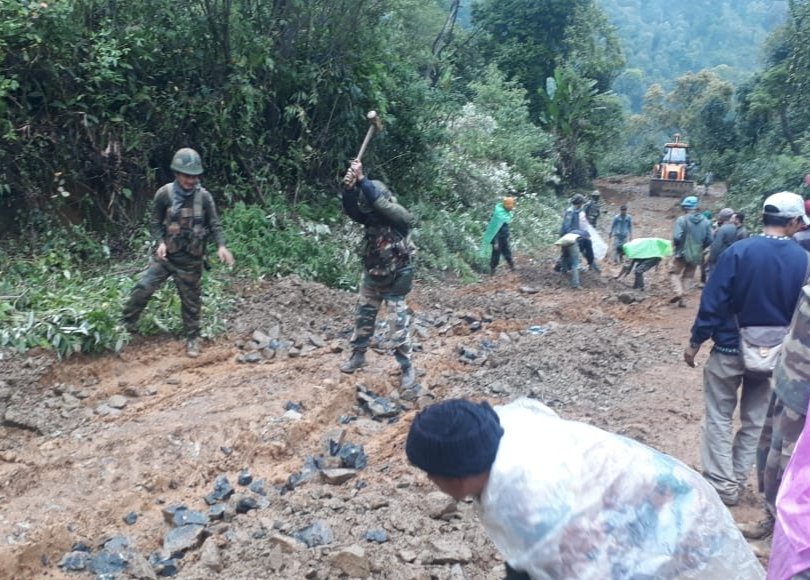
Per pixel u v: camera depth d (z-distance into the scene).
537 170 21.84
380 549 4.04
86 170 9.55
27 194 8.89
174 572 3.94
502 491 2.00
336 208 11.91
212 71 10.53
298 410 6.04
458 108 19.66
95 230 9.61
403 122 13.53
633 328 9.56
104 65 9.02
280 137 11.76
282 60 11.36
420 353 7.86
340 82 11.87
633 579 1.94
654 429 5.85
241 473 5.05
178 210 6.81
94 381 6.49
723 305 4.37
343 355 7.48
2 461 5.07
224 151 10.70
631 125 54.88
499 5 32.34
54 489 4.72
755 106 25.50
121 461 5.09
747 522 4.43
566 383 6.95
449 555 3.94
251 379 6.72
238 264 9.41
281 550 4.02
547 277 13.55
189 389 6.45
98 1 9.57
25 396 5.99
